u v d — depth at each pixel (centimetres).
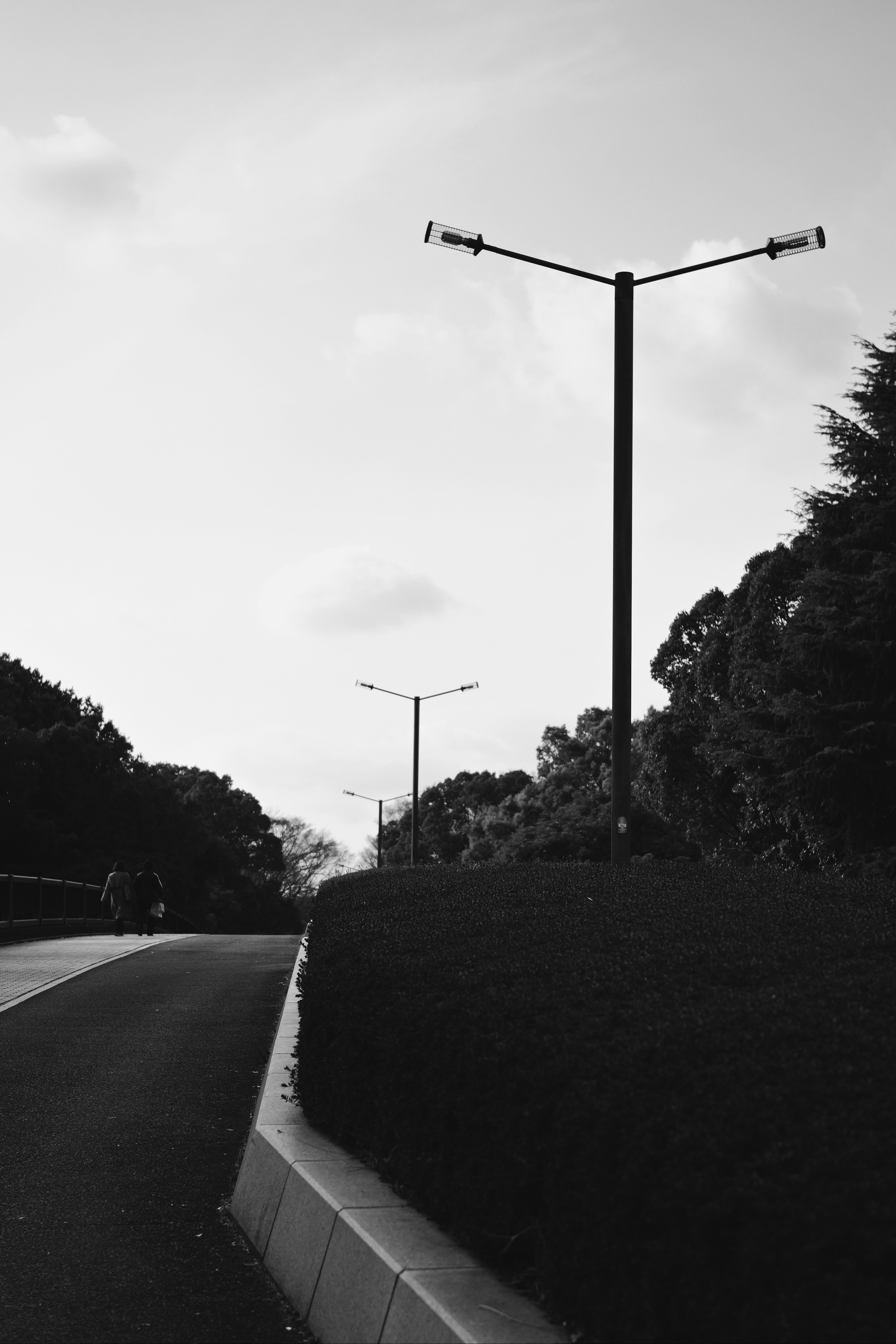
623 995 471
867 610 2595
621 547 1215
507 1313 360
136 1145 736
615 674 1195
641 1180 310
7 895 2477
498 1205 395
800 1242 267
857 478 2794
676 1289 295
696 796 4362
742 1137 302
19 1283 502
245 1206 585
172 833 6844
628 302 1267
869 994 448
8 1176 665
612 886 881
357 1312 416
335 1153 554
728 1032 394
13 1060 998
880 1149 289
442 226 1273
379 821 7231
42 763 5878
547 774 8994
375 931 739
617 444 1238
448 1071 442
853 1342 257
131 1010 1284
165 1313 471
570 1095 355
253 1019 1232
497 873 1145
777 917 658
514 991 488
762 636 3762
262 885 9838
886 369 2723
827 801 2606
